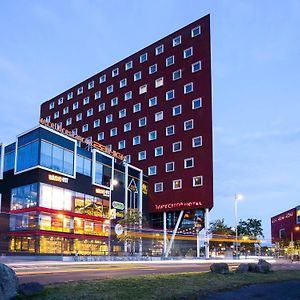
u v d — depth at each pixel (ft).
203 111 243.19
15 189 191.11
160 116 261.65
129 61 291.38
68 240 189.16
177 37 266.98
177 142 249.55
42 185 181.98
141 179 252.62
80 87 325.01
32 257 160.25
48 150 187.83
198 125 243.19
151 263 130.41
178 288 50.98
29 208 180.65
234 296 49.70
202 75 248.73
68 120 327.26
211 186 231.71
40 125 186.09
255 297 50.03
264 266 79.36
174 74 261.85
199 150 239.71
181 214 242.37
